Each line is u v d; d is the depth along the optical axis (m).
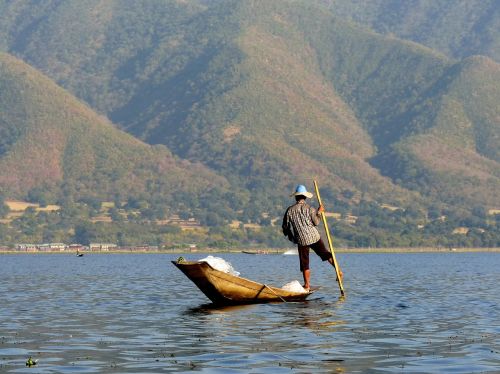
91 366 33.22
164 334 42.06
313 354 35.62
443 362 33.78
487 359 34.53
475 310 55.66
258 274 135.38
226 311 52.91
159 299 65.56
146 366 33.12
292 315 50.22
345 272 139.75
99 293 75.12
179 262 53.88
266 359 34.41
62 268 177.88
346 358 34.66
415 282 98.56
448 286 88.75
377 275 124.19
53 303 62.91
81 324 47.09
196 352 36.28
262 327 44.44
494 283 97.12
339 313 51.75
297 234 59.69
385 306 57.62
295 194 59.53
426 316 51.03
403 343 38.91
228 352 36.22
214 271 54.84
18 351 37.03
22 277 120.69
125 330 43.94
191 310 54.47
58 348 37.81
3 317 51.56
